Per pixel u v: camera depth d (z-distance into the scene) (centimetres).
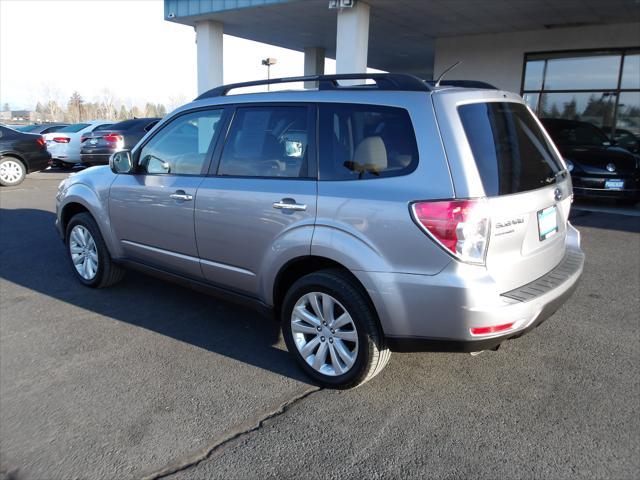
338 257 309
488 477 253
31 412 307
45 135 1675
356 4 1116
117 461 266
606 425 293
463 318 276
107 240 482
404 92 309
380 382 342
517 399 321
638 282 543
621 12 1225
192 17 1341
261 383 341
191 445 278
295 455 270
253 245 360
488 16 1281
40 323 436
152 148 443
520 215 295
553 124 1141
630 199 945
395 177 296
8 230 780
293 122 351
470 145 285
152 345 396
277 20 1361
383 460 265
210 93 419
